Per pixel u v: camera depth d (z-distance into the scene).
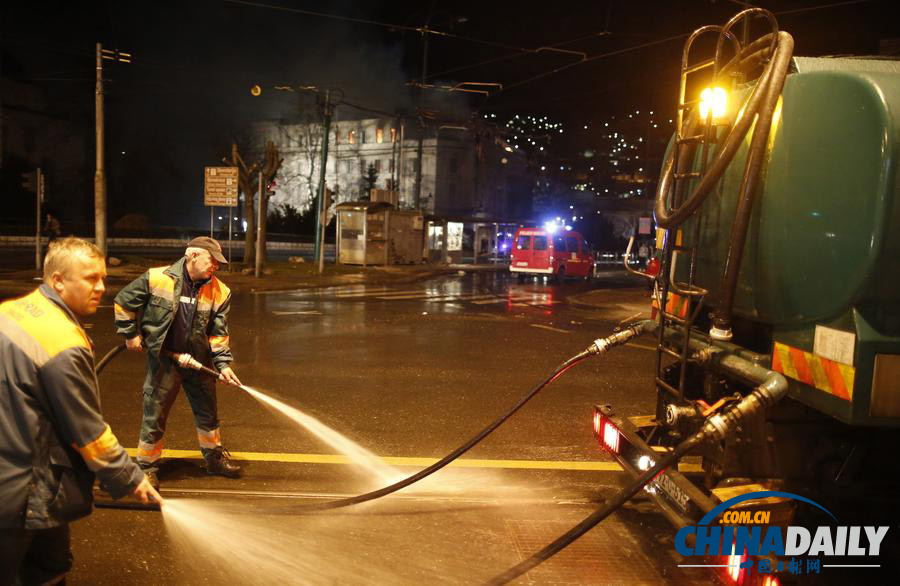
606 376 9.03
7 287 16.66
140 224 48.97
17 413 2.31
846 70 2.90
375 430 6.23
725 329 3.30
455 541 4.00
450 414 6.87
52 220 24.86
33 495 2.35
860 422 2.78
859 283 2.74
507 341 11.79
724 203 3.66
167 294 4.52
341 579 3.50
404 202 82.69
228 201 23.59
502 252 48.12
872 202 2.70
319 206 28.45
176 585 3.38
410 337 11.84
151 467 4.64
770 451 3.38
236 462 5.24
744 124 3.06
